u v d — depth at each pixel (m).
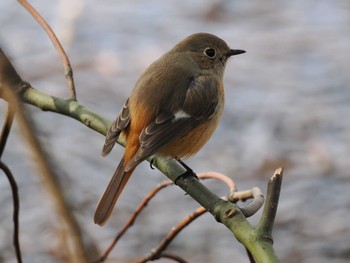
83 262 3.30
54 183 3.24
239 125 13.60
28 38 15.25
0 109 13.09
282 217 11.70
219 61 8.32
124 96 13.89
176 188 12.23
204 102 7.63
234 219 5.03
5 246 10.97
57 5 16.36
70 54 14.97
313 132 13.32
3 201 11.70
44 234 10.93
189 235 11.38
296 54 15.39
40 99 6.52
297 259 11.01
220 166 12.65
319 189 12.18
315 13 16.52
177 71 7.78
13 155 12.29
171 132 7.14
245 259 10.96
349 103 13.97
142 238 11.16
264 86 14.52
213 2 16.62
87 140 12.80
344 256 11.01
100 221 6.18
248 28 16.12
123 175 6.46
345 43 15.58
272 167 12.66
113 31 15.68
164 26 16.02
